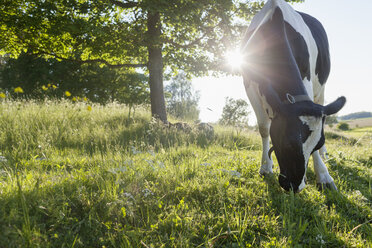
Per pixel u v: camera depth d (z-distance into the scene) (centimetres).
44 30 885
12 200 244
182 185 321
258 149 780
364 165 507
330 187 360
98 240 226
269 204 304
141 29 949
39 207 234
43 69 2134
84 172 345
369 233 257
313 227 272
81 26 818
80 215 253
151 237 231
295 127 263
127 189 297
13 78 2231
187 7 817
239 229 249
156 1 785
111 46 905
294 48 357
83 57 1116
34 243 201
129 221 254
